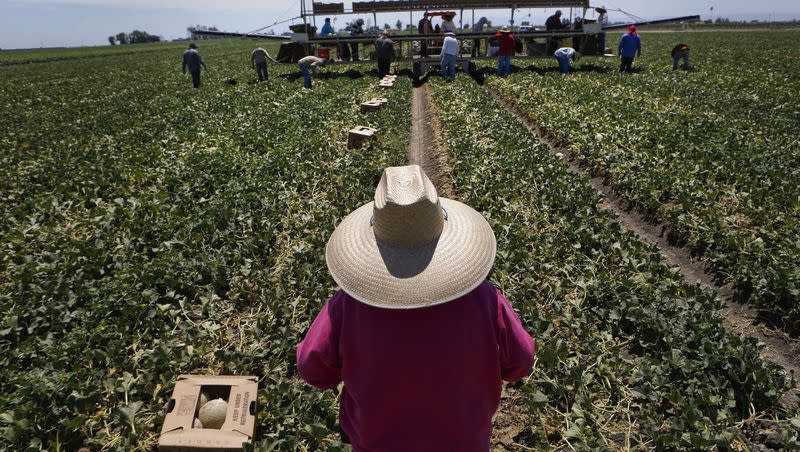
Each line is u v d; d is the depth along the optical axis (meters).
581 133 11.09
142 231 6.74
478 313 1.73
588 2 23.20
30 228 7.23
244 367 4.34
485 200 7.48
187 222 7.01
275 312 5.03
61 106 19.33
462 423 1.77
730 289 5.52
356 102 15.92
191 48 21.14
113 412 3.83
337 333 1.83
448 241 1.77
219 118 14.40
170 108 17.08
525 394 4.00
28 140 13.09
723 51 29.44
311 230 6.96
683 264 6.26
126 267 5.90
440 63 21.73
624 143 10.20
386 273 1.71
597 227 6.44
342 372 1.85
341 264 1.82
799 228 6.20
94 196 8.48
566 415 3.81
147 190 8.57
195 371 4.39
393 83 19.62
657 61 24.61
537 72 22.61
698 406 3.72
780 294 4.98
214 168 9.28
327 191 8.43
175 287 5.49
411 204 1.66
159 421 3.75
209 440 3.34
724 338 4.30
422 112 15.62
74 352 4.50
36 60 57.00
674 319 4.57
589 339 4.57
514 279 5.55
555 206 7.38
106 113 16.64
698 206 7.18
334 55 33.59
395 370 1.69
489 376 1.80
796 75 18.28
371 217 1.95
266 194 8.02
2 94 24.03
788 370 4.38
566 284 5.41
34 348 4.59
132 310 4.95
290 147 10.56
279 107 15.45
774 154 8.98
